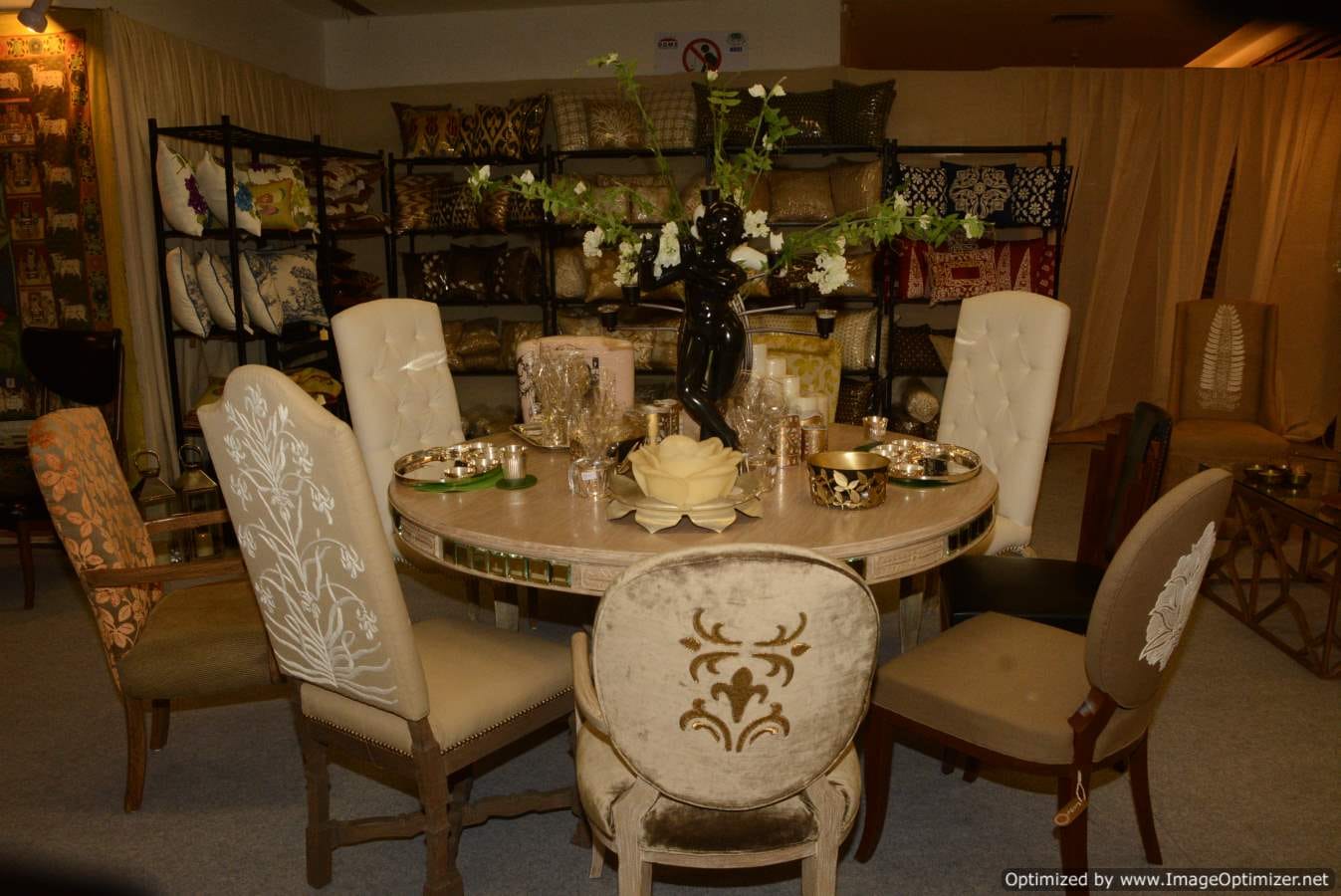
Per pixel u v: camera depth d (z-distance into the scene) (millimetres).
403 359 2744
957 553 1860
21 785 2266
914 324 5539
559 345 2965
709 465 1769
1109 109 5613
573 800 1942
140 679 2062
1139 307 6285
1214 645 3002
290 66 5324
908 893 1849
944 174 4891
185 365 4316
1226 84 5633
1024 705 1681
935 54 7094
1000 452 2676
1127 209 5801
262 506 1567
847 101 4852
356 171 4879
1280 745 2383
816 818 1382
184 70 4289
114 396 3480
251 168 4164
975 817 2109
